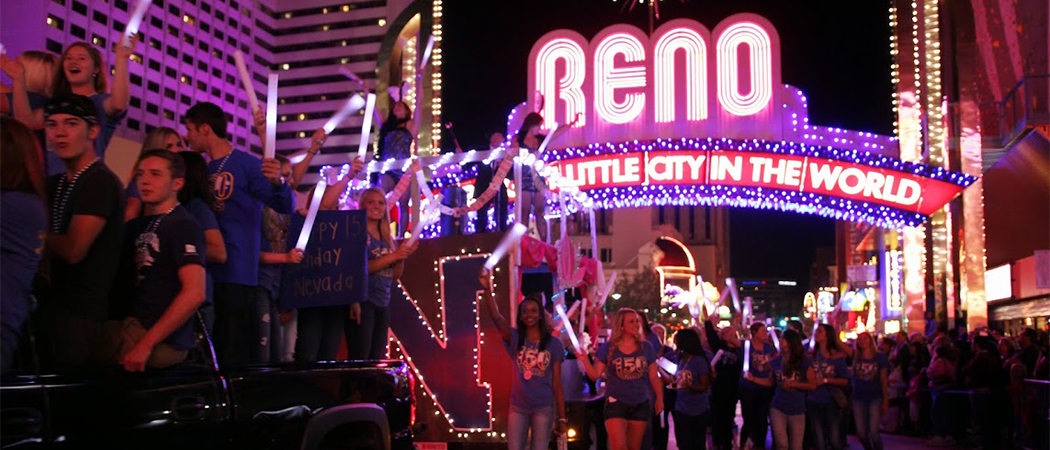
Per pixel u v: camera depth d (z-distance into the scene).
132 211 6.14
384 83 27.92
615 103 27.33
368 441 6.14
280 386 5.51
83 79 6.54
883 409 14.00
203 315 5.93
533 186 12.70
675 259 94.56
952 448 17.56
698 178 25.92
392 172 12.72
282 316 8.89
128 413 4.51
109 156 11.16
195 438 4.86
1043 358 15.67
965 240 26.80
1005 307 31.34
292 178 7.89
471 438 10.58
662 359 12.27
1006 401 17.22
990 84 26.73
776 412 12.48
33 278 4.34
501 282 10.63
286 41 159.50
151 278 4.98
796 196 26.02
